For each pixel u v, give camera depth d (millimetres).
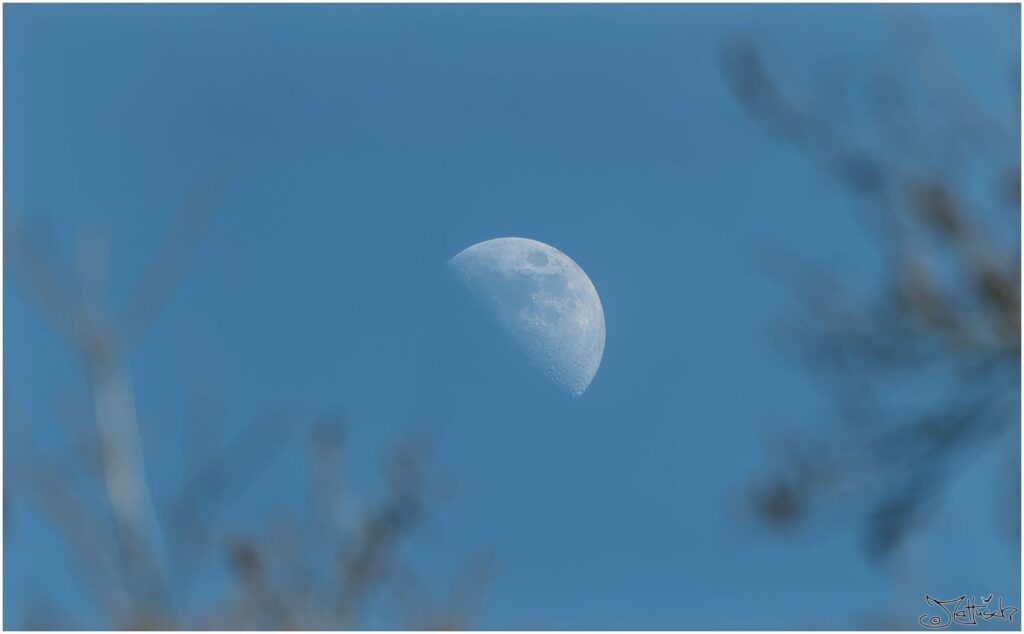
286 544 21312
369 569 21672
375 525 21859
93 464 20375
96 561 20047
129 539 20188
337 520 21703
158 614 19922
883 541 26016
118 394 20844
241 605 20578
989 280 24672
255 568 20953
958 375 26359
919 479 26516
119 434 20609
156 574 20234
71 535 20062
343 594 21406
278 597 20984
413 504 22125
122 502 20297
